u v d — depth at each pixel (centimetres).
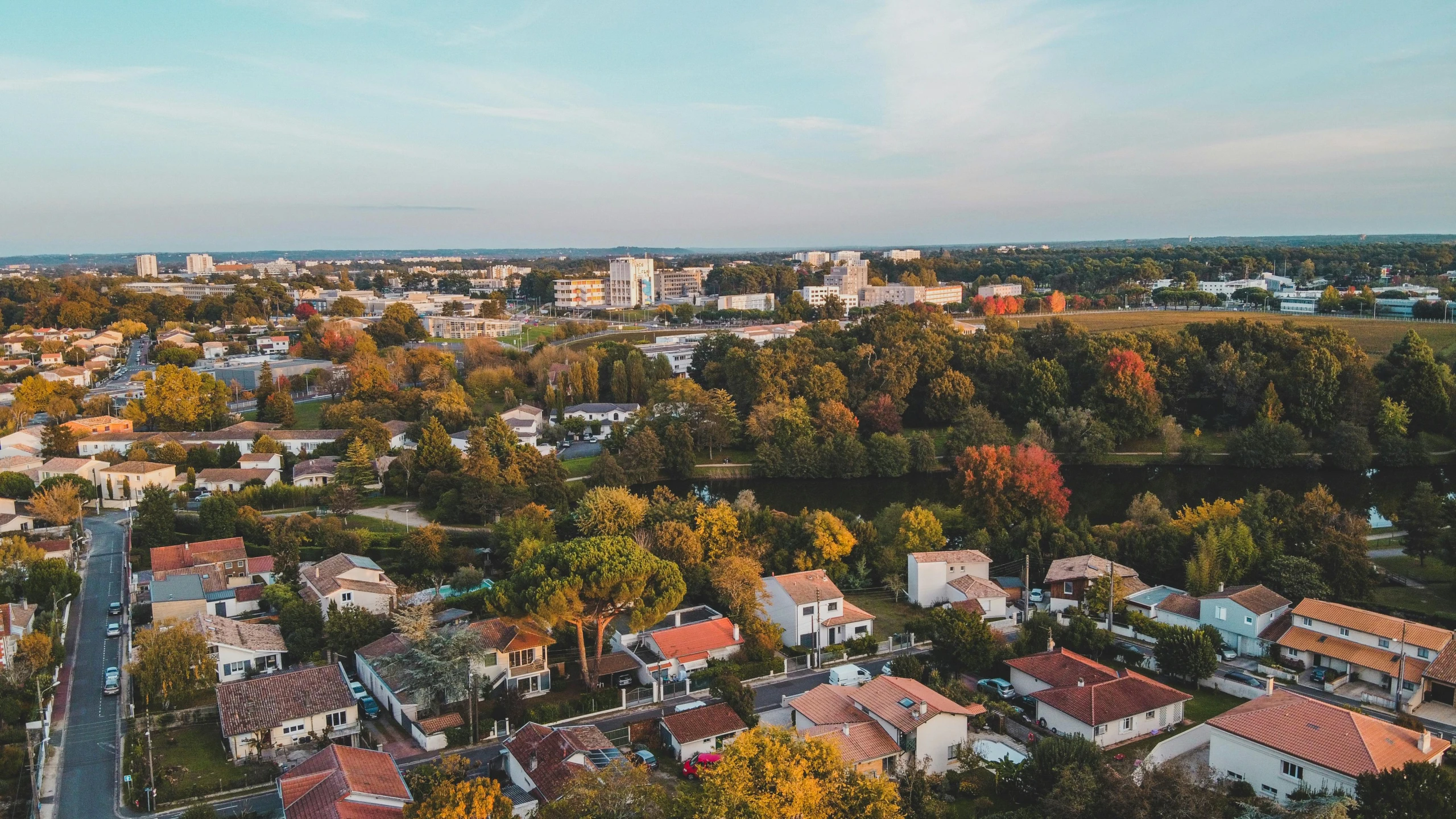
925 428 19738
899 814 5044
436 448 14700
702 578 10288
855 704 6875
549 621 7725
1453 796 4909
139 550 11806
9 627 8619
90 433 16962
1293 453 16325
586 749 6394
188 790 6388
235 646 8362
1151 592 9981
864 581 10962
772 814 4734
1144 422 17712
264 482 14788
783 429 17675
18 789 6550
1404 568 11012
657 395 18738
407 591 10375
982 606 9750
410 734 7381
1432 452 16725
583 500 12606
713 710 7144
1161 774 5472
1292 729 6097
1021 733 7075
